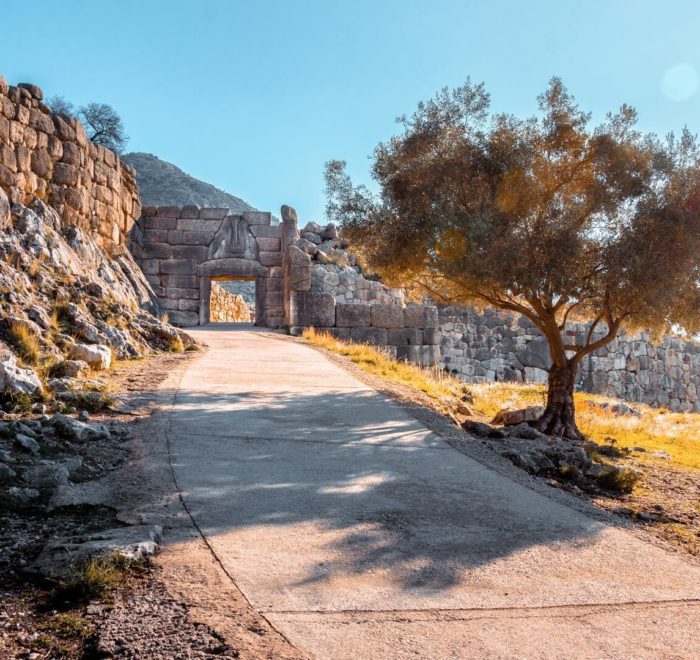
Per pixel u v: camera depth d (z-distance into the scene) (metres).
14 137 15.34
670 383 32.12
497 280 11.58
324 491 6.27
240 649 3.51
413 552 5.01
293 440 8.02
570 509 6.40
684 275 11.76
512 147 12.20
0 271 12.64
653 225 11.59
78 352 11.17
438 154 12.80
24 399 8.26
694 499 7.89
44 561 4.40
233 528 5.21
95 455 6.82
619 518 6.45
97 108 36.00
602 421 15.79
